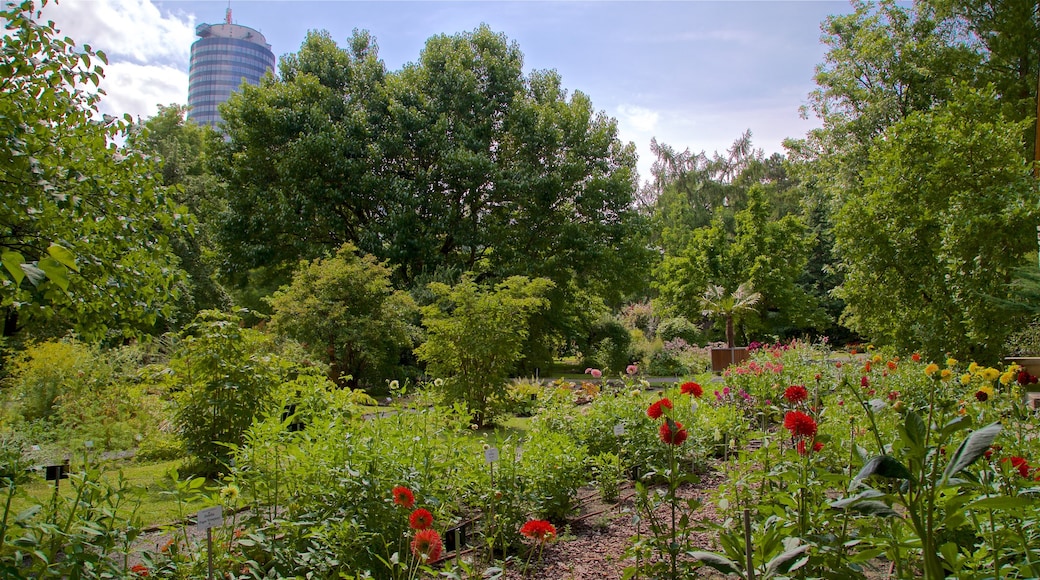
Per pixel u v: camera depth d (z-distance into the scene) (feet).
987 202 29.45
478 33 72.54
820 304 95.81
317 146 59.06
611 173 71.97
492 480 12.15
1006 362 31.42
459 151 61.21
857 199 37.42
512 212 67.77
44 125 14.83
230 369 18.93
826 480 7.61
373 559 9.72
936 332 32.22
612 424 18.42
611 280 69.82
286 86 63.77
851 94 64.13
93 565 7.12
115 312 15.79
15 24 13.73
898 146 35.24
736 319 69.97
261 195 61.72
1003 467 7.82
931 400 8.11
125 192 15.79
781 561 6.04
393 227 59.93
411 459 11.56
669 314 83.10
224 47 377.09
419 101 66.03
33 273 3.33
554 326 65.67
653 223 87.30
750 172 109.09
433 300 54.08
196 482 8.69
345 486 10.32
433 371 29.99
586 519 14.10
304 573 9.11
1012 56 54.08
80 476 8.02
